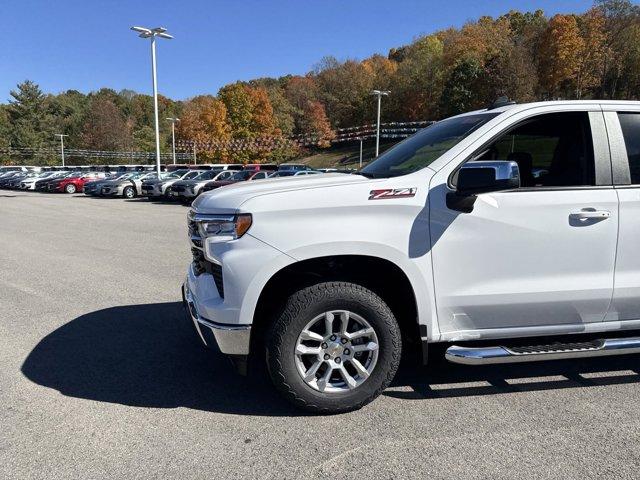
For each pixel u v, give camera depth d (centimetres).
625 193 325
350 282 310
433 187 310
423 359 320
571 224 318
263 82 12112
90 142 9525
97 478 252
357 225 298
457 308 316
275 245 293
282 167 3000
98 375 378
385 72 9500
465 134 332
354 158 7650
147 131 9862
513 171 280
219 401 338
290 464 265
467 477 253
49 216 1631
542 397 342
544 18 8469
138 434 295
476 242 311
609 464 264
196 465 264
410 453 274
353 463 265
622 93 6675
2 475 254
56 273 728
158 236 1133
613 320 337
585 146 331
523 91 6219
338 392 313
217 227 304
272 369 306
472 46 7719
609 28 6719
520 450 277
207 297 311
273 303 325
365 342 318
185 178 2686
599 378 373
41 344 442
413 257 305
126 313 534
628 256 327
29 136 9338
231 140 7881
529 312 324
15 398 340
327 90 10050
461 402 335
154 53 2881
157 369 390
